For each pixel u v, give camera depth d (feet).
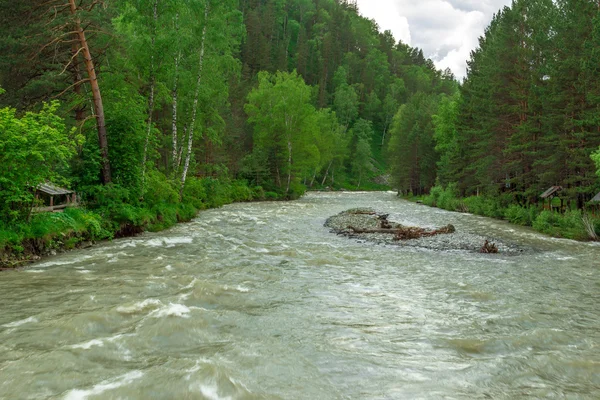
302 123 195.83
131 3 77.71
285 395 18.30
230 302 32.22
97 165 67.82
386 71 524.93
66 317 26.68
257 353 22.71
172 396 17.75
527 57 115.24
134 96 80.07
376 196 247.70
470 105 152.87
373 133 428.15
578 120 91.04
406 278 42.55
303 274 42.80
